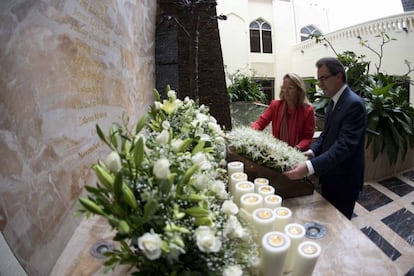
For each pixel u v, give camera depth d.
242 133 1.23
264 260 0.59
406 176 3.21
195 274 0.47
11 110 0.58
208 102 3.03
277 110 1.91
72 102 0.86
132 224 0.46
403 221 2.33
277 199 0.79
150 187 0.49
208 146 0.98
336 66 1.40
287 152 1.17
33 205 0.64
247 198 0.77
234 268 0.48
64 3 0.81
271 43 10.80
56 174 0.75
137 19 1.94
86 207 0.46
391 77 3.65
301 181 1.16
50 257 0.70
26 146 0.62
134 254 0.51
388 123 3.05
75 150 0.87
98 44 1.09
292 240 0.65
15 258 0.58
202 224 0.49
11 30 0.58
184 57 2.83
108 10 1.22
